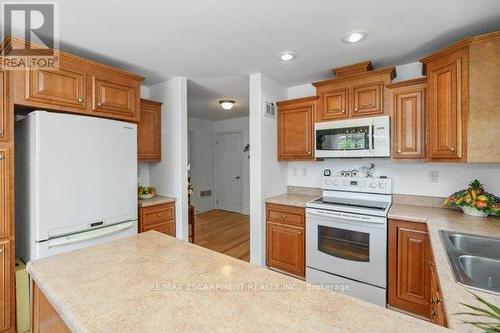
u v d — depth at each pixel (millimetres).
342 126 2424
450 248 1270
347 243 2223
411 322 673
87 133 1995
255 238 2787
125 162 2271
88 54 2191
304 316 702
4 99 1701
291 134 2838
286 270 2641
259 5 1497
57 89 1916
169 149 2924
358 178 2602
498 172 2031
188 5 1490
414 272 1922
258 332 633
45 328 988
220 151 5891
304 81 2982
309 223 2418
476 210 1899
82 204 1962
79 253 1163
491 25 1719
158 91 3061
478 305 759
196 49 2105
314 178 3039
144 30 1782
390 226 2025
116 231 2178
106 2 1448
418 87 2107
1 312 1709
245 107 4445
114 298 795
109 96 2229
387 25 1729
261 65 2473
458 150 1709
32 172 1781
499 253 1401
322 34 1852
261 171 2746
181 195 2834
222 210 5887
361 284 2141
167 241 1333
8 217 1732
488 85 1600
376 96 2293
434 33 1836
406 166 2441
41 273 966
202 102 4051
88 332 638
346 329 644
